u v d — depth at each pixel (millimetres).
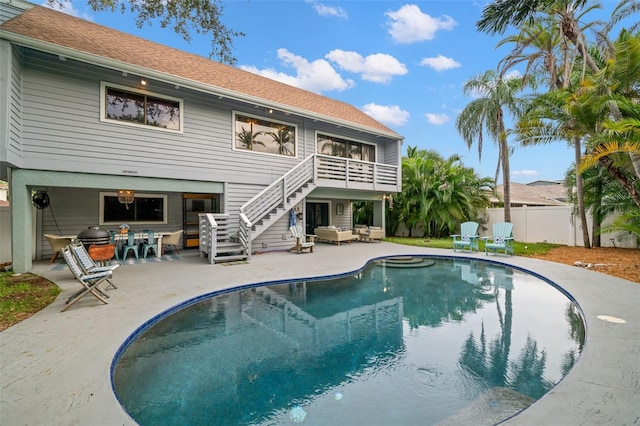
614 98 6613
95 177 7574
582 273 6918
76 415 2160
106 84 7684
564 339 3896
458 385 2943
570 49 9984
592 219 11367
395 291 6328
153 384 2961
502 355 3518
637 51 6906
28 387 2494
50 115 7004
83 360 2967
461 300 5738
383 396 2785
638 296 5051
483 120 12727
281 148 11102
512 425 2031
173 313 4676
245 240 8750
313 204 15078
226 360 3473
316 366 3355
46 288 5465
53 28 7500
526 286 6500
